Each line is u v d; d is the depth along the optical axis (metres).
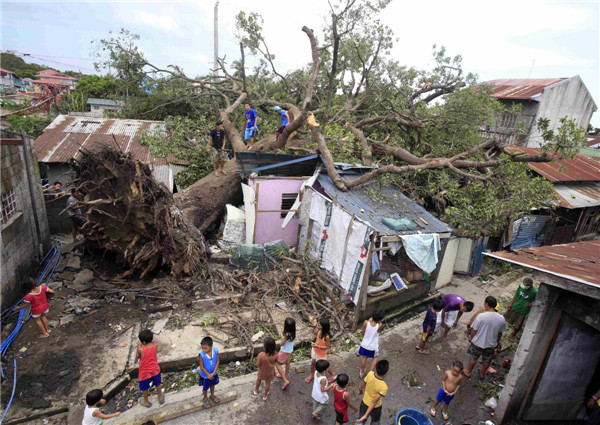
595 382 5.59
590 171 14.96
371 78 14.42
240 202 11.79
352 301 7.59
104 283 7.94
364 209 8.42
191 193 10.52
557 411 5.55
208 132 13.91
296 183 10.23
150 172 7.76
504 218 9.84
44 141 12.18
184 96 16.00
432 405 5.76
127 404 5.20
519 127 10.87
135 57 15.13
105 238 7.85
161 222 7.82
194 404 5.20
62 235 10.73
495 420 5.39
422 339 7.04
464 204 9.79
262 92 16.28
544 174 12.82
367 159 10.65
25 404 4.93
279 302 7.96
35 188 8.55
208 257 9.25
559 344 5.09
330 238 8.43
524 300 7.48
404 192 10.70
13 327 6.37
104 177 7.38
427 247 7.80
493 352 6.19
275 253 9.18
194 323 6.98
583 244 6.73
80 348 6.01
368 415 4.76
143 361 4.89
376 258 7.54
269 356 5.17
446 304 7.15
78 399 5.09
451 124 13.77
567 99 20.64
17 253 7.27
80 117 14.53
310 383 5.92
